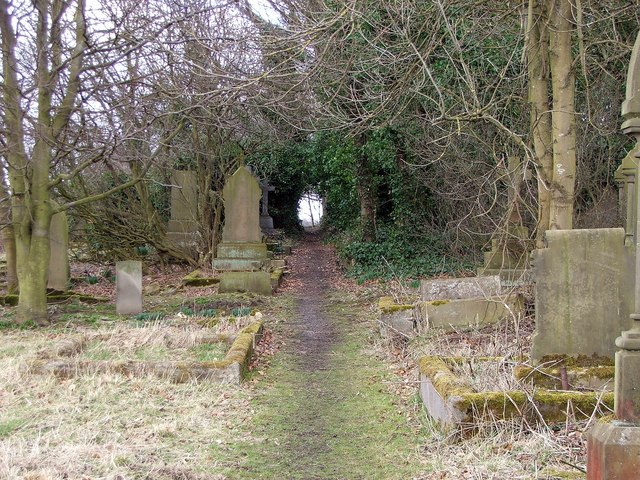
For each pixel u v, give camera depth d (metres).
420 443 5.28
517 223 11.82
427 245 19.03
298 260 23.83
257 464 4.85
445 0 8.87
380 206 21.38
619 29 11.41
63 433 5.11
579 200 14.87
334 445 5.37
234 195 15.02
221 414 6.00
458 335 8.61
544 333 5.86
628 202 8.92
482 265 15.84
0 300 12.76
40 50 9.99
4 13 9.76
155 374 7.00
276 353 9.19
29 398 6.07
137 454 4.75
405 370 7.86
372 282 16.80
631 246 5.80
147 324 9.84
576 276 5.85
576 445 4.65
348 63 9.55
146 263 19.09
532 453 4.56
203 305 12.55
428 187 17.84
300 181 33.44
